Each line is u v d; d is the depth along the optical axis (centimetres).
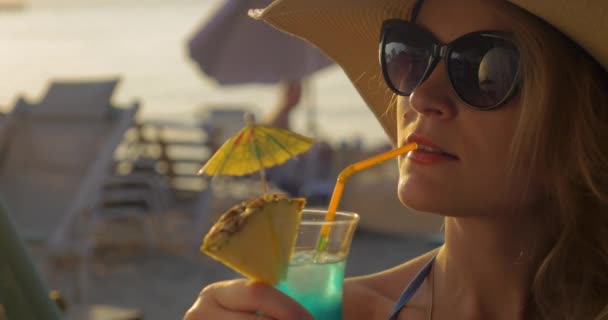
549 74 164
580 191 174
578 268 178
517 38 163
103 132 683
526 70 163
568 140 168
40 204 655
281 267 139
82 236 655
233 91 2383
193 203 793
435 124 166
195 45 962
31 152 696
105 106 694
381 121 223
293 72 941
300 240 154
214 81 962
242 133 145
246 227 133
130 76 2712
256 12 214
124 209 759
